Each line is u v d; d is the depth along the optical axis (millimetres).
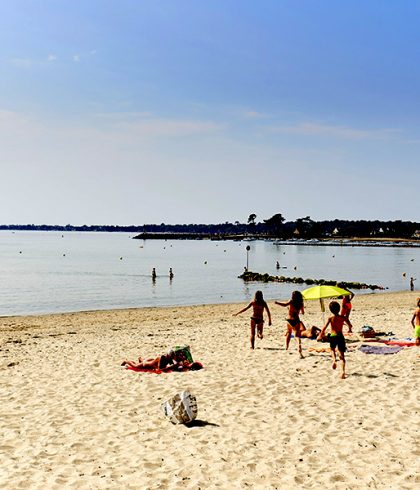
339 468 7070
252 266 87562
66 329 24312
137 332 22000
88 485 6691
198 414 9484
